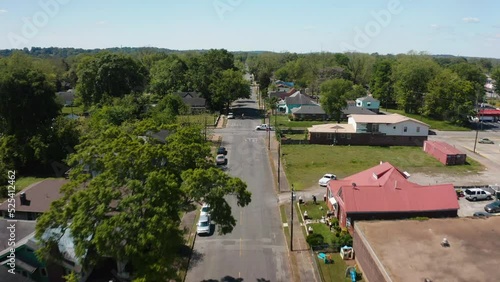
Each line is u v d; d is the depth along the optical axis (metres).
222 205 31.98
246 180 59.44
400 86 125.12
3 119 67.56
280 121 105.50
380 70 138.12
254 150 76.56
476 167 67.69
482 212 47.88
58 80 158.75
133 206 27.05
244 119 109.00
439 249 31.91
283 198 52.53
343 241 38.78
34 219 43.62
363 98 121.56
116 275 34.31
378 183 45.31
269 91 143.38
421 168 66.75
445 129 102.50
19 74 65.19
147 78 130.75
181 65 130.00
